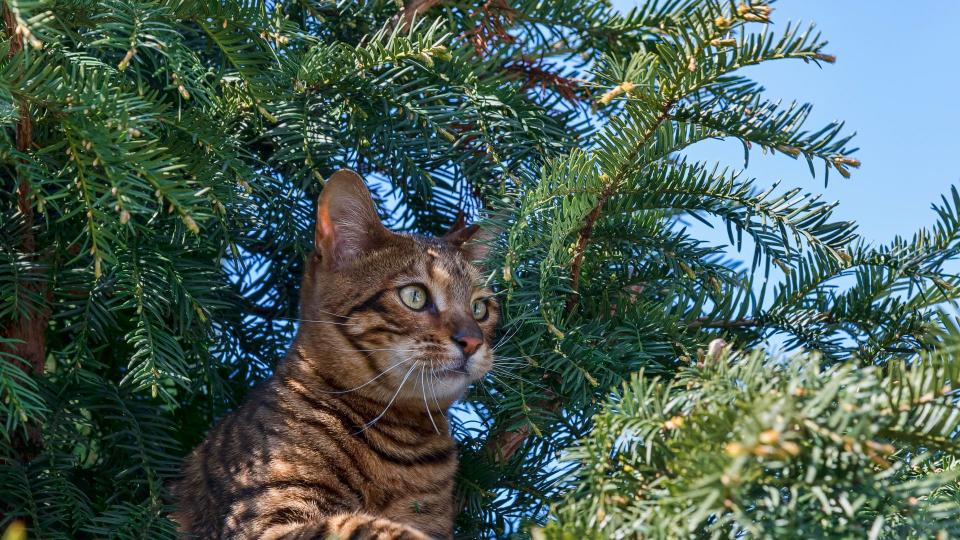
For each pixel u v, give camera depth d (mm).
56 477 2951
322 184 3936
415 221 4473
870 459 1838
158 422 3275
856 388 1873
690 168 3195
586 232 3244
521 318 3121
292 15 4047
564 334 3127
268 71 3346
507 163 3654
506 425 3570
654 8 4141
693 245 3475
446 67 3594
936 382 1898
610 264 3680
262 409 3775
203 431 4066
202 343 3453
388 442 3857
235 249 3266
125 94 2568
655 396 2135
